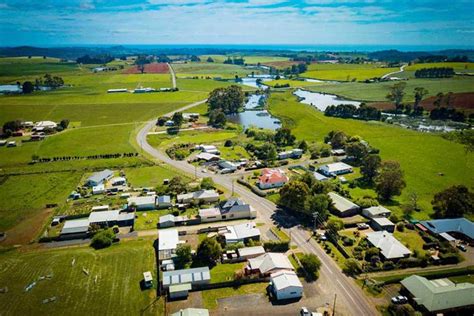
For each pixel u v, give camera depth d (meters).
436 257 87.94
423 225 102.12
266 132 199.75
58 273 83.06
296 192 109.19
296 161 159.25
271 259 84.25
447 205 106.94
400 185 117.75
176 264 86.56
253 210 109.44
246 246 93.06
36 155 162.88
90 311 71.50
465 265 85.94
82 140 189.00
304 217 108.50
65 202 119.69
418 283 74.88
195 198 117.94
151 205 114.88
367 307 72.69
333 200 114.19
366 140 188.38
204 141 189.88
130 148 175.62
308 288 78.38
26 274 82.75
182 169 149.38
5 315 70.38
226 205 110.19
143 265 86.19
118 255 90.19
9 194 125.75
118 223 105.88
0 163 155.75
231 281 79.69
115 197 123.38
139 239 98.06
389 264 84.50
